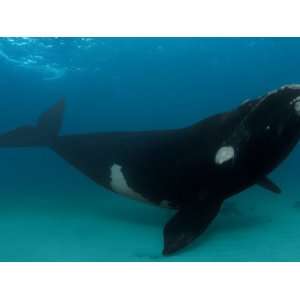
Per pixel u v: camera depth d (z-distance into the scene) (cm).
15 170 1623
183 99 2756
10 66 2442
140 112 2878
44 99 2681
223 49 2359
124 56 2362
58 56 2194
